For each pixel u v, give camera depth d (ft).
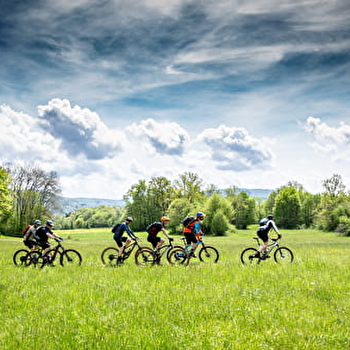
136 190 261.24
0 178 166.20
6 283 31.42
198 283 30.78
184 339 17.34
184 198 249.14
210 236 231.71
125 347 16.43
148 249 43.34
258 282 30.99
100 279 33.17
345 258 50.93
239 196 312.29
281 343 16.88
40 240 43.39
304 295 26.16
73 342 17.03
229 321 20.17
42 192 204.44
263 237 44.86
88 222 406.00
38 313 21.90
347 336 17.70
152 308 22.81
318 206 273.54
